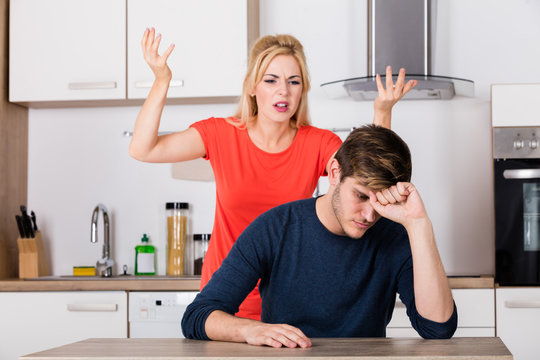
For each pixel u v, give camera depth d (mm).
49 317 2936
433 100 3311
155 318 2871
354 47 3373
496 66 3287
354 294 1395
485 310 2783
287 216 1423
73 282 2930
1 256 3293
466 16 3307
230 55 3135
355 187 1277
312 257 1396
